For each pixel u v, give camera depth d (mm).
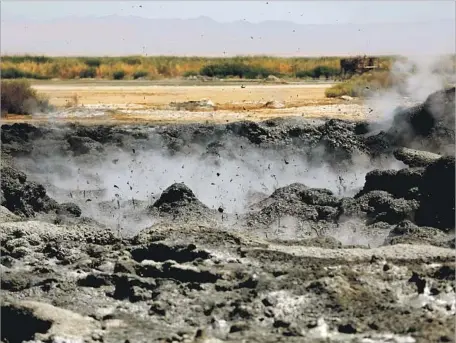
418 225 19891
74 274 16906
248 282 15781
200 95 47156
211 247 17438
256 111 37500
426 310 14781
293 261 16594
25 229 18859
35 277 16891
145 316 15180
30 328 14930
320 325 14297
